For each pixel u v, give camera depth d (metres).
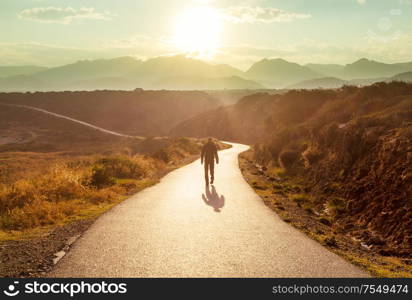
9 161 39.38
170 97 179.38
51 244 6.50
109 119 149.12
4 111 137.75
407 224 8.29
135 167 18.66
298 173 17.70
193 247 6.34
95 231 7.43
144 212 9.43
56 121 122.44
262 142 33.56
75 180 12.53
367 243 8.30
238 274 5.09
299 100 36.34
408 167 10.06
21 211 8.73
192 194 12.52
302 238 7.09
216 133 94.50
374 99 22.06
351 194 11.57
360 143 13.78
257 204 10.72
